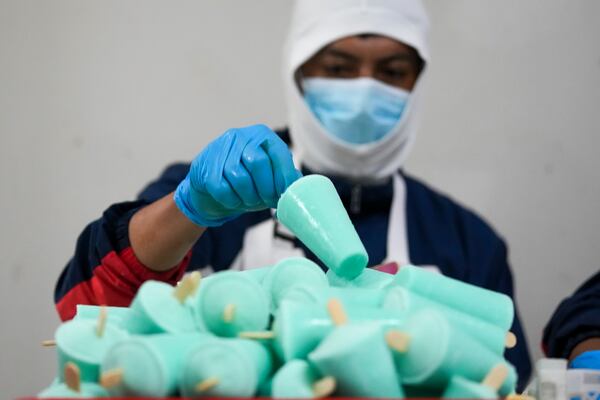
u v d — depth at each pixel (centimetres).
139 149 184
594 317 105
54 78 183
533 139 189
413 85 150
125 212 109
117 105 184
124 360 49
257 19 189
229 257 139
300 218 68
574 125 189
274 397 48
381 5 143
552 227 188
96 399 50
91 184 182
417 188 155
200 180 91
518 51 190
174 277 108
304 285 58
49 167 181
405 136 147
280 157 89
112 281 102
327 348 49
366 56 143
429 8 190
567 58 189
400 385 51
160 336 51
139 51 186
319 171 150
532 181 189
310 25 144
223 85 188
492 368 51
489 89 190
